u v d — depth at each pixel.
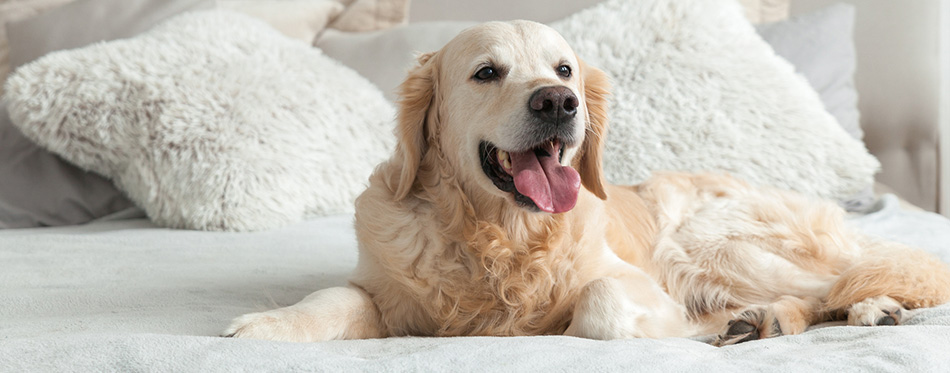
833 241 2.26
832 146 3.33
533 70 1.83
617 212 2.28
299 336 1.61
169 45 3.39
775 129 3.32
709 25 3.53
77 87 3.22
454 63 1.89
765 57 3.49
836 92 3.79
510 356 1.27
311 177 3.25
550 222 1.85
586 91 2.05
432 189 1.90
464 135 1.83
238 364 1.23
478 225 1.82
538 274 1.82
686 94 3.37
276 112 3.27
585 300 1.71
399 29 3.98
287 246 2.77
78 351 1.27
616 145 3.33
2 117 3.45
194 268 2.38
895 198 3.33
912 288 1.85
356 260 2.57
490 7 4.32
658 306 1.79
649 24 3.54
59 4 4.45
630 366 1.22
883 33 4.61
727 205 2.38
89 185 3.42
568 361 1.25
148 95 3.19
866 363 1.20
